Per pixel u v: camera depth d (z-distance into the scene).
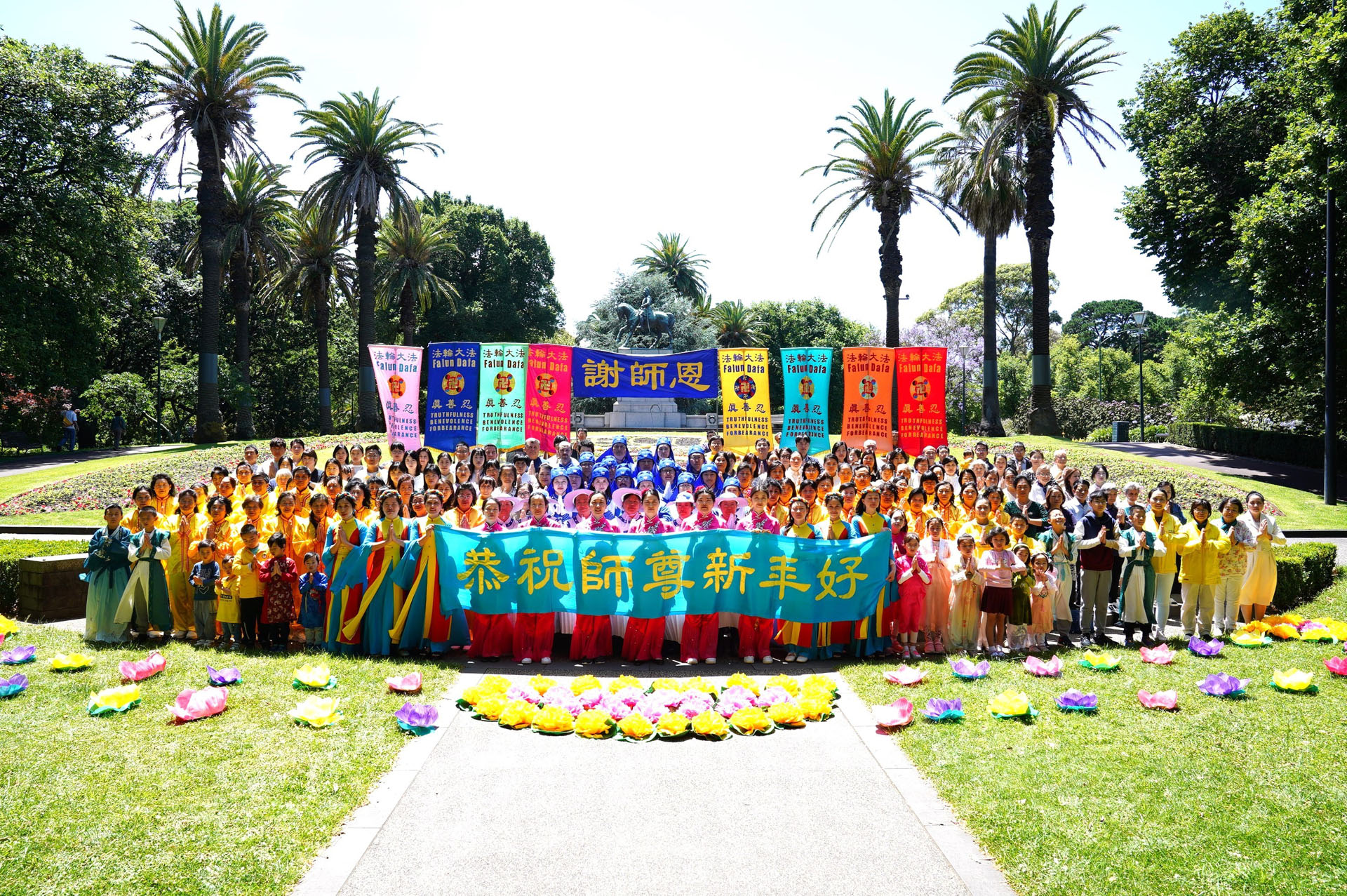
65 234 29.95
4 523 17.14
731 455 12.62
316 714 6.65
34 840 4.86
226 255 33.81
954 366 50.78
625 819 5.28
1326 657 8.57
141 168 31.31
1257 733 6.53
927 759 6.09
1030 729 6.64
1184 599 9.77
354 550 8.71
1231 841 4.94
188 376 38.38
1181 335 31.09
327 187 34.53
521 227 57.31
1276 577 10.41
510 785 5.72
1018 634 9.09
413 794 5.58
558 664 8.62
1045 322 28.28
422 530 8.84
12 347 29.33
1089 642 9.50
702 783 5.77
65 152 30.00
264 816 5.18
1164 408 48.66
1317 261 22.58
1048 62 26.97
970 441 26.33
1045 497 10.38
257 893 4.43
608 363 14.19
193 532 9.59
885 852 4.91
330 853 4.86
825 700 7.29
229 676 7.52
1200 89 29.78
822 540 8.85
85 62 30.38
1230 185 27.86
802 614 8.73
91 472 21.05
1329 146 21.36
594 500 8.97
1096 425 47.09
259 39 30.80
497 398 14.19
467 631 9.04
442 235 43.22
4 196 29.50
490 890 4.50
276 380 48.66
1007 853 4.85
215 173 30.41
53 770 5.73
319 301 41.16
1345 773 5.81
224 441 30.84
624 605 8.68
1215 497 19.78
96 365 34.91
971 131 31.16
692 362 14.17
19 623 10.05
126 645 8.97
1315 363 23.84
